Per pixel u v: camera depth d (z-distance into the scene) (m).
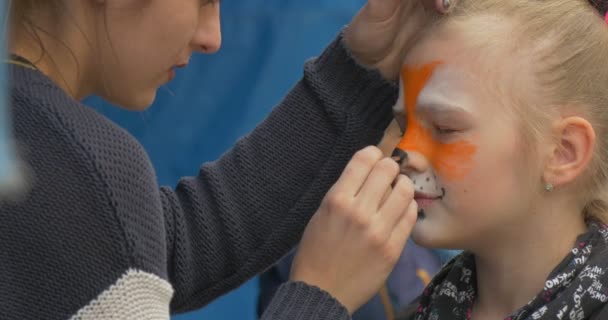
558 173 2.32
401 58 2.54
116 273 1.90
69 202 1.89
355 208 2.25
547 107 2.30
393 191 2.29
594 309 2.24
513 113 2.30
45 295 1.89
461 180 2.33
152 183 2.02
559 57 2.32
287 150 2.62
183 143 4.05
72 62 2.13
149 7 2.09
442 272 2.59
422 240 2.37
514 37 2.32
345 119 2.58
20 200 1.88
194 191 2.61
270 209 2.61
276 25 4.09
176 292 2.55
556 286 2.27
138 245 1.92
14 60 2.01
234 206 2.59
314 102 2.62
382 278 2.26
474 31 2.34
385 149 2.76
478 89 2.31
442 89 2.34
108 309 1.88
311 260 2.26
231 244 2.58
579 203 2.39
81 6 2.09
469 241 2.38
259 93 4.07
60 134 1.92
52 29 2.09
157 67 2.17
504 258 2.40
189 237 2.56
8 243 1.89
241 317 4.25
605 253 2.29
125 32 2.11
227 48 4.07
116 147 1.96
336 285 2.24
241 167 2.63
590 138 2.32
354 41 2.56
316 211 2.49
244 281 2.64
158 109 4.01
